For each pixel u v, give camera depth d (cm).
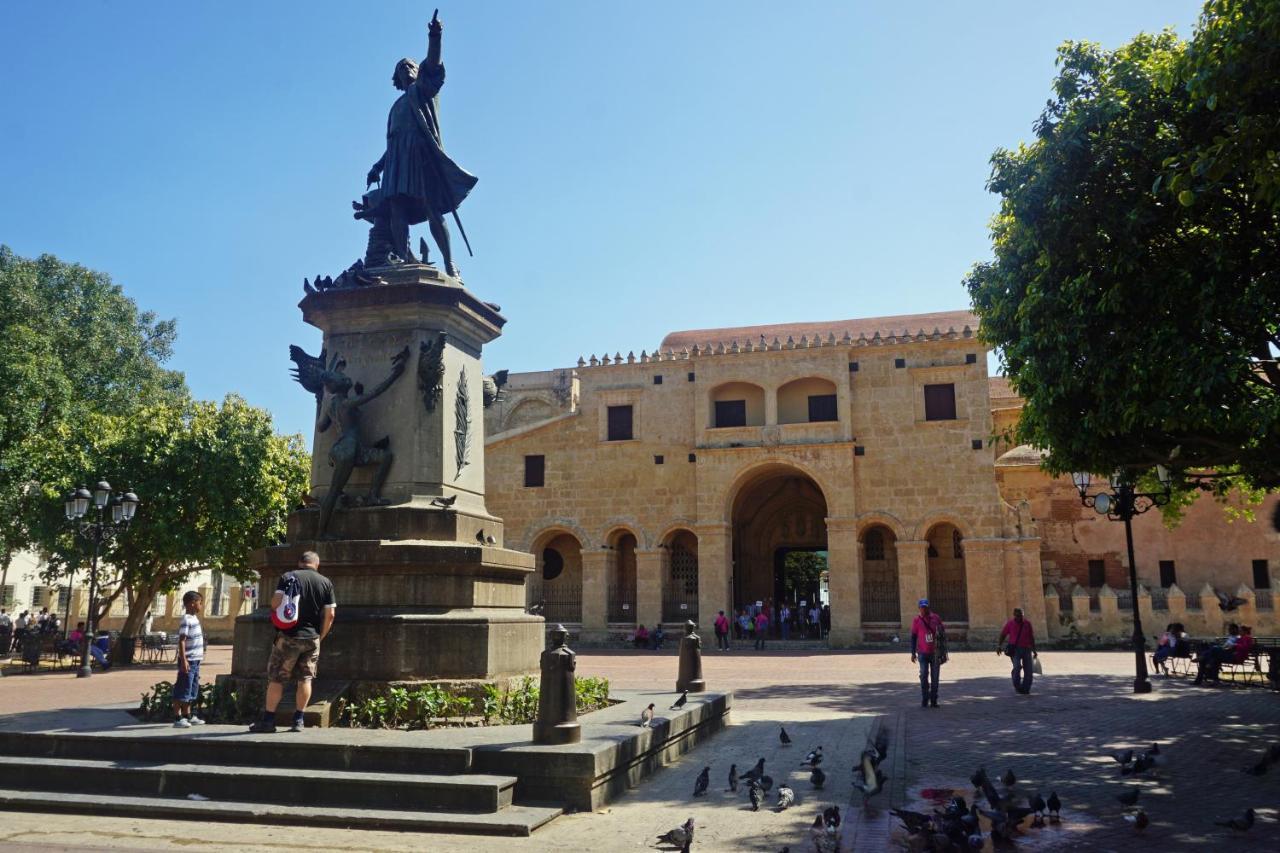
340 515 1133
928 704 1738
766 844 749
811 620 4362
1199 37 1052
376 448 1155
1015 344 1633
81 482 3000
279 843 722
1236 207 1225
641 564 4234
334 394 1171
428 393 1166
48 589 4800
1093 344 1349
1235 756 1159
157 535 3012
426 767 847
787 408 4247
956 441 3994
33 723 1022
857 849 740
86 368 4241
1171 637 2464
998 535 3884
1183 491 2019
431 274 1229
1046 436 1529
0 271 3875
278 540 3253
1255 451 1330
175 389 4928
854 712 1664
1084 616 3762
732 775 941
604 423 4391
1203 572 4103
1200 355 1205
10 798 841
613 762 893
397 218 1307
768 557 4662
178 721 999
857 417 4119
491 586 1146
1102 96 1337
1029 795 855
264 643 1100
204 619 4675
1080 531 4281
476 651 1064
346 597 1089
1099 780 1016
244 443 3095
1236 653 2114
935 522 3966
